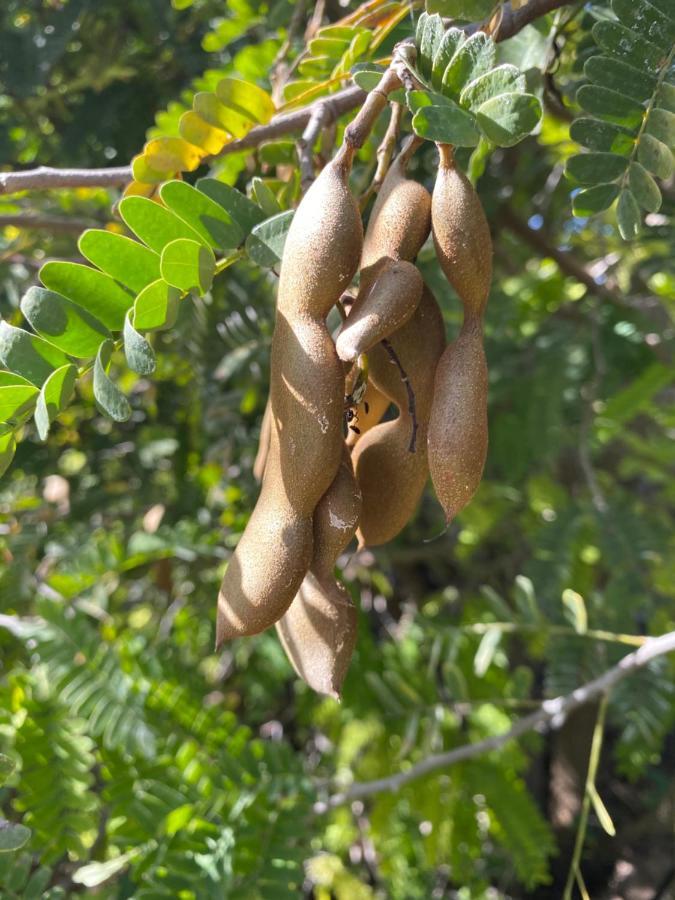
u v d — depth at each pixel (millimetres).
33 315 337
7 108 818
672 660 821
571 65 512
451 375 301
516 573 1217
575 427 1079
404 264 301
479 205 306
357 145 309
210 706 677
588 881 1225
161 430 981
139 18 818
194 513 933
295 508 301
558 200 1049
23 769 601
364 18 453
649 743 825
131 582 979
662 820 1251
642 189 361
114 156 816
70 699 631
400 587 1306
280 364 299
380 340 297
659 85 353
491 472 1081
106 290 345
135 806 589
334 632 317
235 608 302
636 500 1006
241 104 417
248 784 618
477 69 311
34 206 742
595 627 842
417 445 322
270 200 369
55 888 498
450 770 792
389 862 905
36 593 833
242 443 891
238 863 571
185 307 421
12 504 950
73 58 825
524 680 815
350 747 854
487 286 308
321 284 298
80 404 943
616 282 1143
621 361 1082
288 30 639
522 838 806
